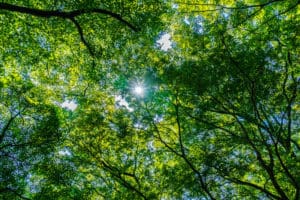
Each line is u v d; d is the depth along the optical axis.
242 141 12.55
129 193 15.09
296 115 14.17
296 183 10.96
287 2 12.41
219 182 13.77
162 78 13.17
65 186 15.77
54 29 16.30
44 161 15.80
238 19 12.55
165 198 15.16
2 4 10.52
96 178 17.50
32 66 17.86
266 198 14.49
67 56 17.45
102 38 15.88
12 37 16.55
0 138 15.16
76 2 14.27
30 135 15.62
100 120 15.26
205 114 13.96
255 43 12.23
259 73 11.48
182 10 15.15
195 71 11.89
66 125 16.17
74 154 16.38
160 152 15.88
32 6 15.35
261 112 13.23
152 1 14.77
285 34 11.66
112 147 16.16
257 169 13.77
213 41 13.20
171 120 15.15
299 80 12.48
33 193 16.47
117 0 14.46
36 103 16.19
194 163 13.61
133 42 15.38
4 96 16.19
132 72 14.89
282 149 13.63
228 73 11.66
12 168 15.24
